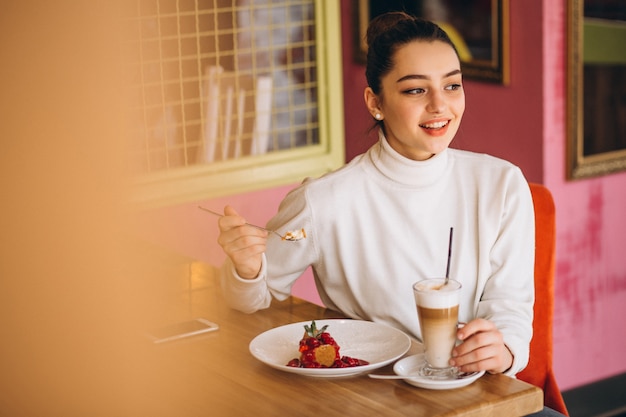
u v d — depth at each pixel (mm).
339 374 1249
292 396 1190
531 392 1189
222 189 2768
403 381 1235
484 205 1626
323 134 3027
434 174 1618
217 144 2789
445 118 1527
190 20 2666
